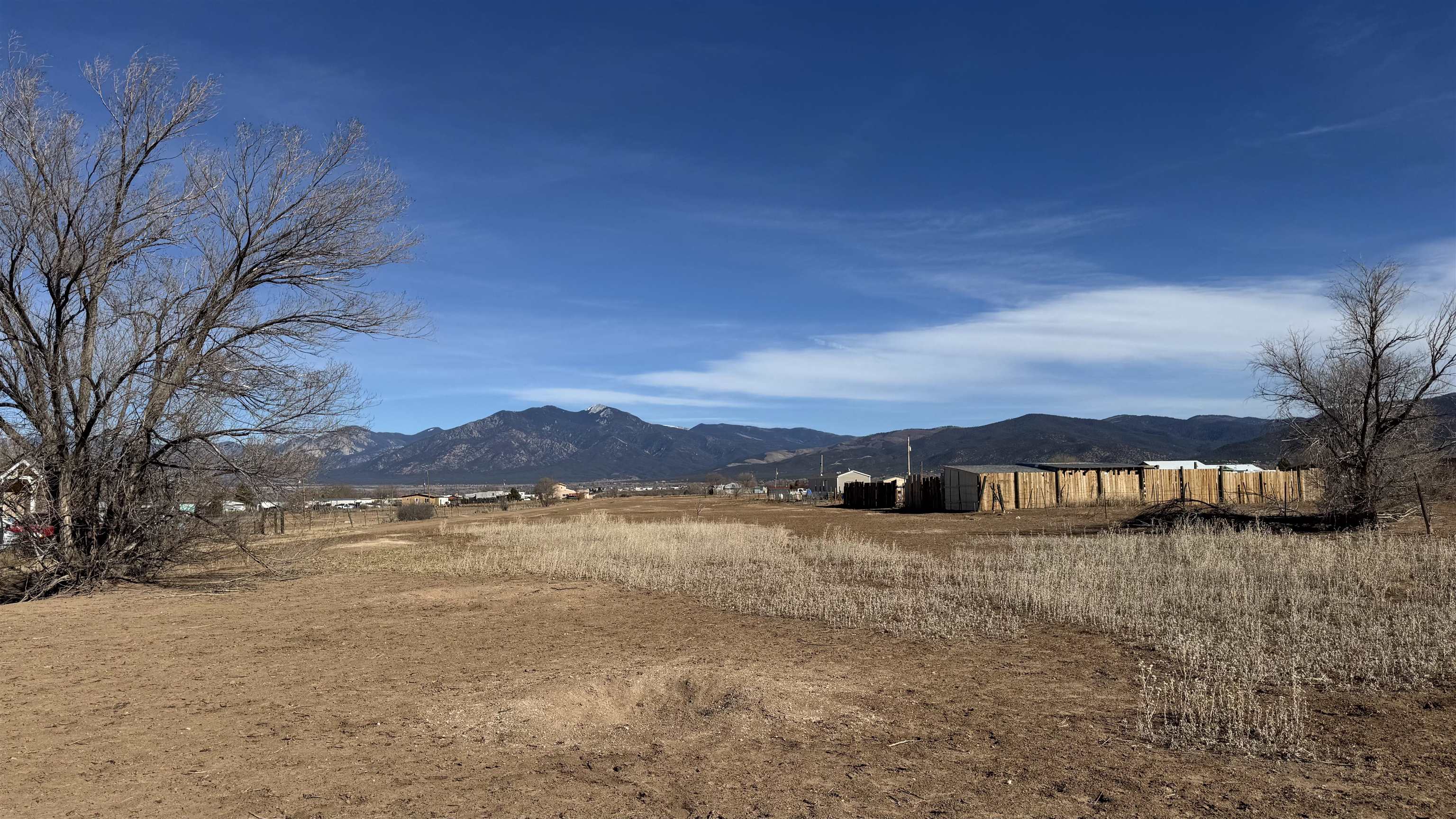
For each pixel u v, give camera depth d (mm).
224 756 6422
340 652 10609
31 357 16438
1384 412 23344
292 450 18688
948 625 11602
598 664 9461
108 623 13109
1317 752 6117
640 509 63750
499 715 7402
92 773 6062
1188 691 7836
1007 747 6387
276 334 18672
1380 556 15773
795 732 6871
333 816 5195
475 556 23422
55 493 16812
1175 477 41750
